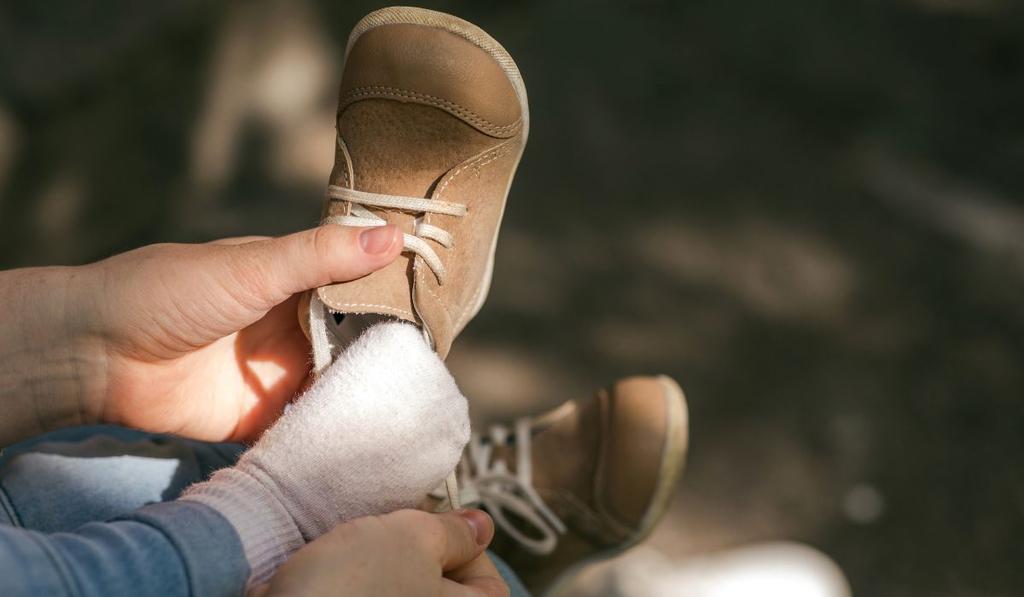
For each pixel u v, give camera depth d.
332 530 0.49
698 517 0.93
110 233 1.10
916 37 1.62
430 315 0.57
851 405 1.06
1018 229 1.29
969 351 1.13
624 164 1.34
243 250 0.55
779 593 0.86
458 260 0.60
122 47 1.01
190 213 1.16
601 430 0.74
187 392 0.59
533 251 1.20
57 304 0.55
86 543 0.47
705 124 1.42
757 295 1.18
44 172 1.00
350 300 0.56
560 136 1.36
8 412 0.55
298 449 0.53
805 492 0.97
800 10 1.64
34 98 0.96
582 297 1.15
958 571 0.91
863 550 0.92
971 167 1.39
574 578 0.76
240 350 0.60
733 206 1.30
